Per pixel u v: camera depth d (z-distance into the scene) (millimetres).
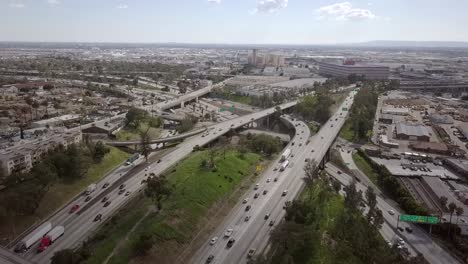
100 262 150125
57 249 162875
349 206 195875
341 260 164250
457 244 185500
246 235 177000
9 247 163125
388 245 176375
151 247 159500
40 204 197500
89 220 188750
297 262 159250
